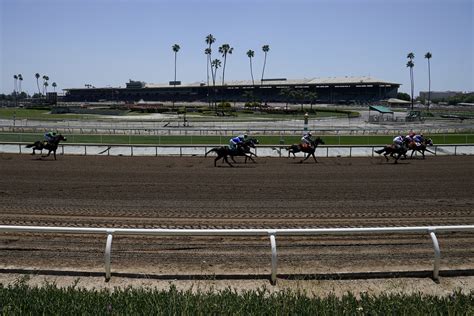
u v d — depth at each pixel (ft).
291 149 78.69
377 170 66.54
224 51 336.49
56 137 80.07
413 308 17.22
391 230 23.16
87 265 24.59
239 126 146.30
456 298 18.51
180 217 36.60
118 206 40.63
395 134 123.85
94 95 568.00
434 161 79.97
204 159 80.94
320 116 223.30
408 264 25.04
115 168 66.74
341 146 88.43
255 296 18.65
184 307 17.07
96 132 122.21
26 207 39.86
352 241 29.30
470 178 59.00
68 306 17.30
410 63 325.42
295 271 23.95
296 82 479.00
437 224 34.91
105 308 17.01
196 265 24.73
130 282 22.27
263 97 466.70
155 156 84.58
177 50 338.95
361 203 42.65
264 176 59.72
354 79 462.60
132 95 545.85
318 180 56.54
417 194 47.42
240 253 26.78
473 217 37.19
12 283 21.66
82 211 38.47
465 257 26.25
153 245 28.25
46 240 29.01
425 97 623.36
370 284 22.25
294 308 17.21
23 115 219.82
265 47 364.38
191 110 262.88
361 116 228.63
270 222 35.09
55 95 406.41
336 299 18.39
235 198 44.75
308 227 33.65
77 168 66.23
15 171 62.39
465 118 193.06
